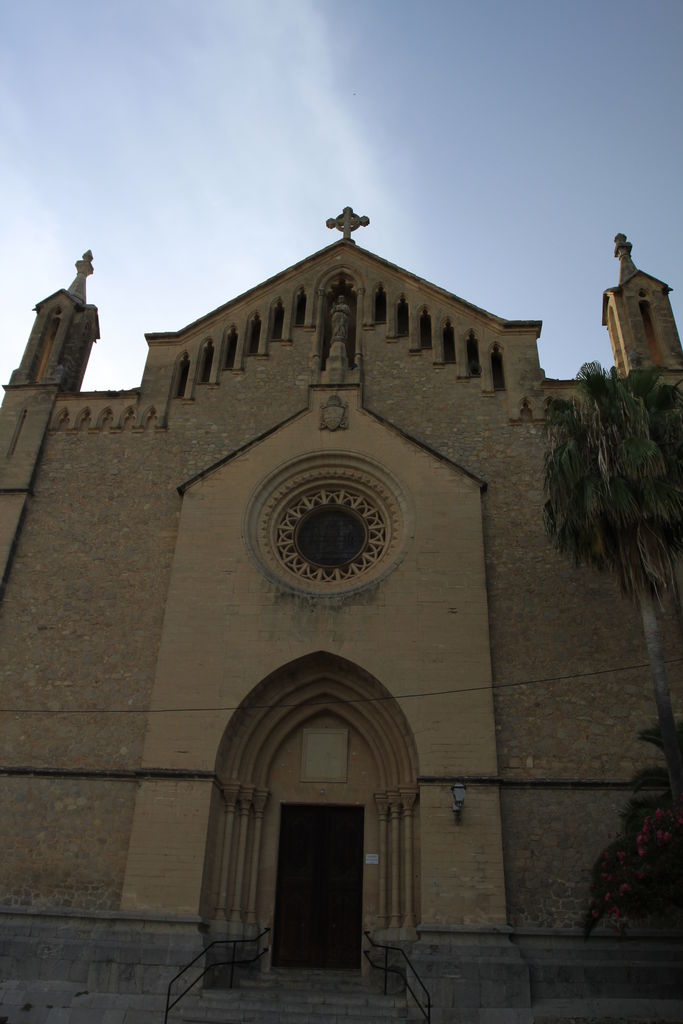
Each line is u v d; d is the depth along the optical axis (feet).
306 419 85.87
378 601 74.02
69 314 101.76
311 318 96.63
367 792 71.67
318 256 101.30
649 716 68.85
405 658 71.15
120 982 58.85
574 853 63.72
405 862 66.03
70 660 75.61
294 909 68.69
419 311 96.17
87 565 80.94
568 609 74.49
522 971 57.57
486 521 80.07
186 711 70.08
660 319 91.35
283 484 82.99
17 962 61.41
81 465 87.97
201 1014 54.65
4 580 80.07
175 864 64.03
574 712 69.51
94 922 63.36
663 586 60.85
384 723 71.87
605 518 62.75
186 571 77.20
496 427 86.33
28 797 69.21
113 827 67.36
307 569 79.15
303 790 72.23
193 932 61.21
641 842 51.26
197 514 80.64
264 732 73.10
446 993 56.95
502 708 70.03
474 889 61.62
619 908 52.16
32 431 90.07
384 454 82.89
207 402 91.40
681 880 49.11
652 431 64.28
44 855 66.64
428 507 79.10
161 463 87.45
